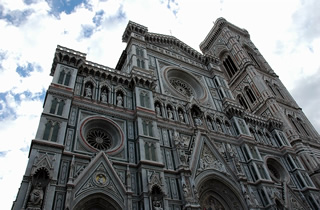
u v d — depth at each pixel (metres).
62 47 32.91
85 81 32.16
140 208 24.23
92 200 22.94
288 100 66.44
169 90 41.44
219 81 50.41
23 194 19.52
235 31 89.12
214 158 34.62
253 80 67.38
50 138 23.78
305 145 53.59
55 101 27.09
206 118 41.19
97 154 25.45
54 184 21.19
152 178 25.89
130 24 47.00
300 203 38.59
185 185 28.05
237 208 32.16
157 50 48.00
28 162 21.30
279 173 43.88
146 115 32.00
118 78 35.12
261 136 47.38
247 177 36.31
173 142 33.16
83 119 28.16
